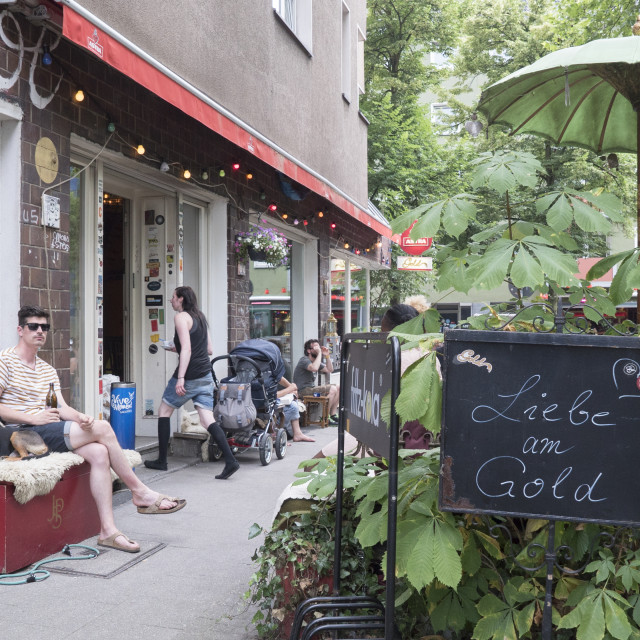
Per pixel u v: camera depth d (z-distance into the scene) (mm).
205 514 5770
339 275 16094
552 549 2344
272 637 3379
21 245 5121
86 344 6488
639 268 2564
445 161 23328
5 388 4734
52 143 5492
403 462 2932
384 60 25953
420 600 2941
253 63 8461
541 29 21188
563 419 2256
